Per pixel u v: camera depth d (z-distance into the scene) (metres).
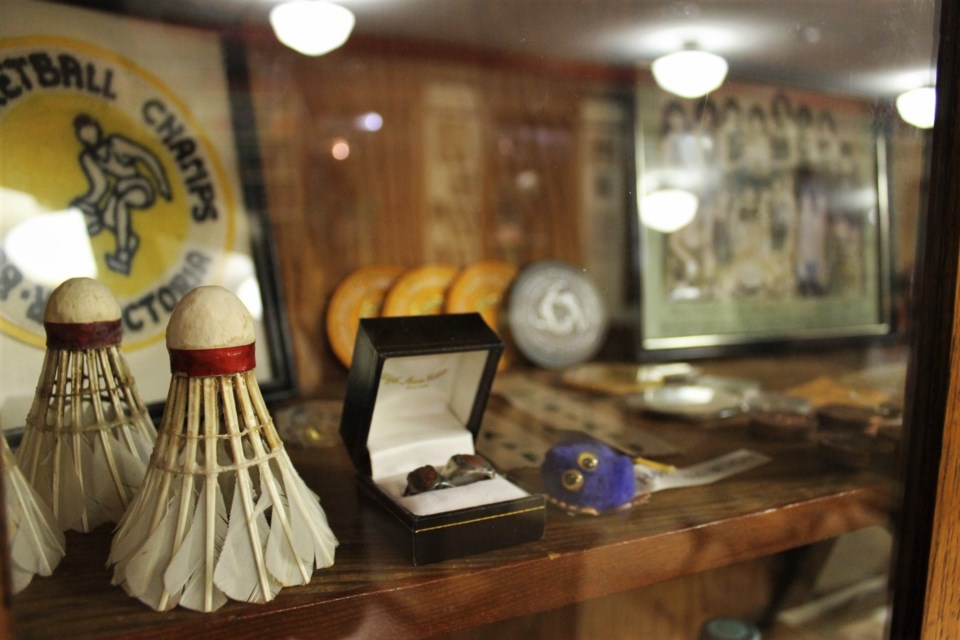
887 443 0.56
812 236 1.08
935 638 0.50
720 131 1.01
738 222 1.06
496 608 0.44
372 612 0.40
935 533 0.48
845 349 0.97
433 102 0.89
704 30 0.73
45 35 0.61
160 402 0.63
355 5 0.71
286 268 0.80
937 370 0.48
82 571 0.40
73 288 0.44
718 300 1.06
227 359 0.37
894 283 0.77
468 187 0.94
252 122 0.75
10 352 0.54
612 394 0.86
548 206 0.98
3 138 0.57
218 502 0.38
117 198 0.64
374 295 0.85
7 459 0.36
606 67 0.88
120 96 0.66
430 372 0.57
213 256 0.71
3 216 0.57
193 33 0.71
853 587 0.57
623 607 0.58
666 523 0.51
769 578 0.64
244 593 0.38
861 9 0.56
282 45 0.76
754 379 0.93
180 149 0.70
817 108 0.93
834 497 0.57
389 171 0.88
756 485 0.59
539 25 0.75
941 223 0.47
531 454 0.65
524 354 0.92
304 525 0.41
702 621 0.64
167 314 0.66
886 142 0.77
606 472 0.52
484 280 0.91
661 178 1.00
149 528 0.38
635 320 1.00
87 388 0.45
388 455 0.53
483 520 0.45
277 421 0.67
